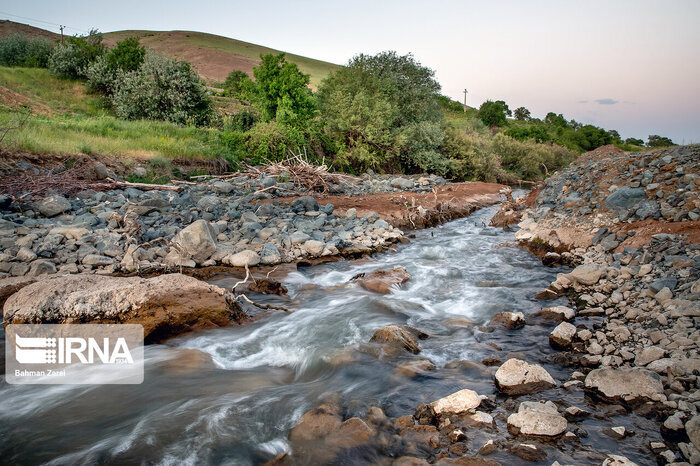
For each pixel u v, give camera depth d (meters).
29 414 4.44
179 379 5.08
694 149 10.81
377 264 10.27
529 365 4.66
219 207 12.84
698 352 4.65
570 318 6.34
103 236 9.81
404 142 25.56
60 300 5.94
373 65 28.25
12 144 13.55
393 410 4.27
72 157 14.53
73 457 3.72
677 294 6.11
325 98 27.80
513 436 3.74
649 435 3.67
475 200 19.50
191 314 6.34
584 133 60.88
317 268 9.94
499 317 6.54
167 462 3.62
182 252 9.32
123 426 4.18
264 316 7.05
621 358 4.99
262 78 25.31
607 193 10.94
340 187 18.02
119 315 5.98
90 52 30.91
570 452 3.50
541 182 16.25
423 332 6.16
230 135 21.75
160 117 26.69
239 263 9.59
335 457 3.60
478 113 65.44
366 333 6.34
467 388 4.63
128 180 15.07
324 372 5.20
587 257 9.12
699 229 7.97
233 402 4.52
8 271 8.10
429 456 3.55
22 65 32.88
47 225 10.03
